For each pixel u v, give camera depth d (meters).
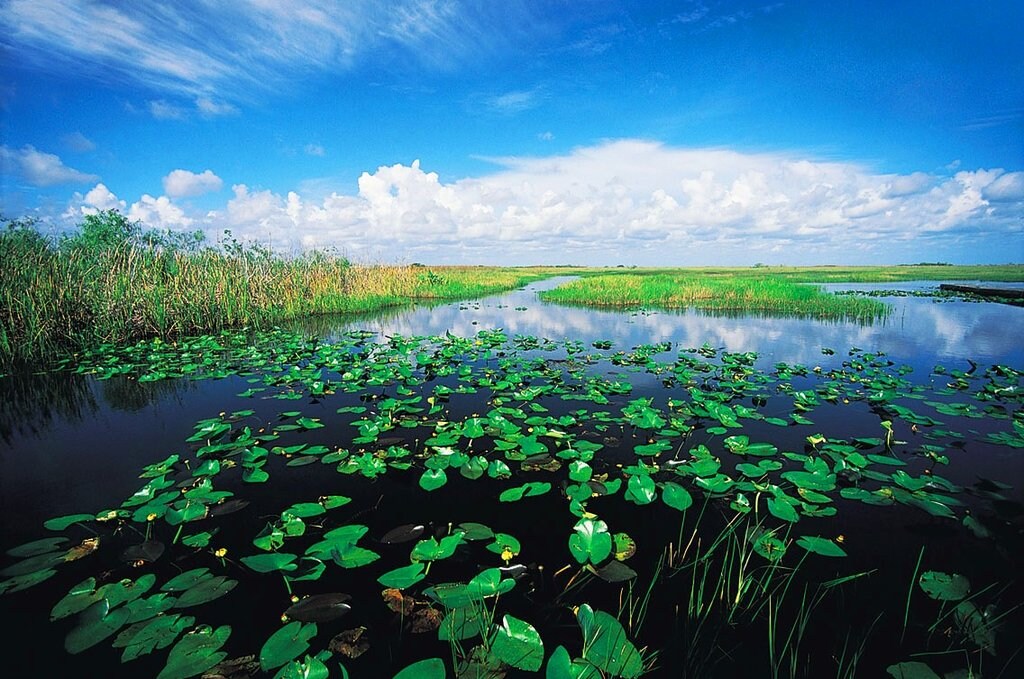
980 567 1.80
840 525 2.09
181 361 5.40
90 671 1.34
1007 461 2.76
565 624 1.53
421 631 1.48
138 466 2.72
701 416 3.48
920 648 1.44
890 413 3.62
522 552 1.89
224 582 1.67
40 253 6.51
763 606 1.62
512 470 2.64
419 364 5.17
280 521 2.08
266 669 1.30
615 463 2.74
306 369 4.94
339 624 1.51
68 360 5.35
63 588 1.67
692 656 1.41
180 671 1.29
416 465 2.70
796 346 6.64
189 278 7.86
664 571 1.79
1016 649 1.43
